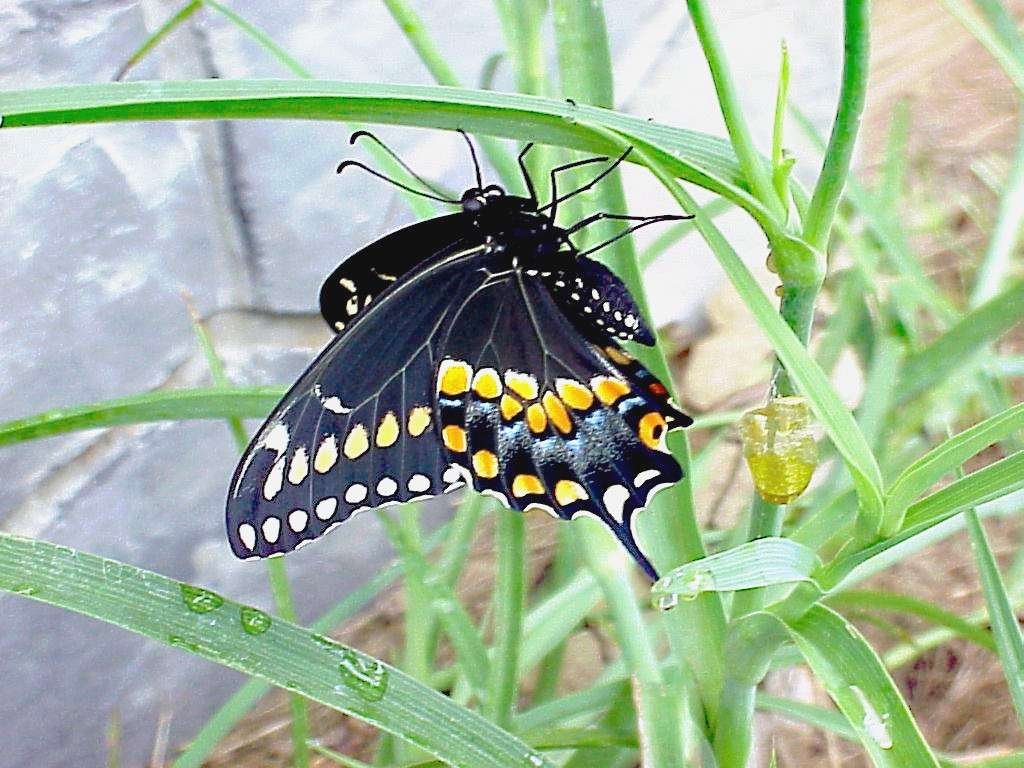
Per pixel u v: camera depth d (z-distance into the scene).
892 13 0.68
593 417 0.27
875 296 0.33
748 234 0.53
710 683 0.27
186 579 0.38
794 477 0.25
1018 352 0.47
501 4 0.29
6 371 0.32
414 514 0.34
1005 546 0.42
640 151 0.24
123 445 0.36
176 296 0.36
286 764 0.38
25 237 0.32
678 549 0.27
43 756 0.36
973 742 0.37
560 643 0.35
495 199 0.28
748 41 0.50
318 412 0.27
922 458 0.23
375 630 0.43
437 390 0.27
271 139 0.36
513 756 0.25
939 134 0.59
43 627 0.35
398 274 0.28
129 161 0.34
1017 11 0.65
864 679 0.24
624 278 0.27
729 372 0.49
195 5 0.30
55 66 0.32
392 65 0.38
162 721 0.38
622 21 0.47
